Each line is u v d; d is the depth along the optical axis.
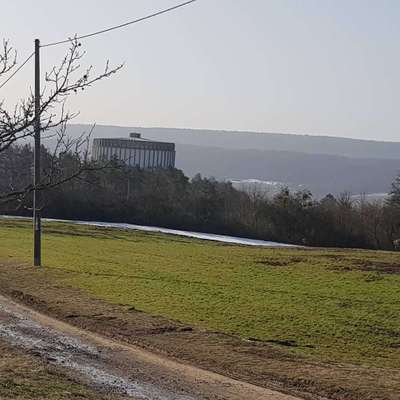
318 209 79.75
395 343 21.20
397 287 32.81
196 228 84.62
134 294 28.69
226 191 87.44
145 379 15.39
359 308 26.88
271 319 24.12
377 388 14.84
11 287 29.72
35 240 36.09
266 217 81.81
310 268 40.16
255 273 37.53
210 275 36.09
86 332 20.95
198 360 17.48
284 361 17.36
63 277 32.91
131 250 50.09
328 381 15.34
